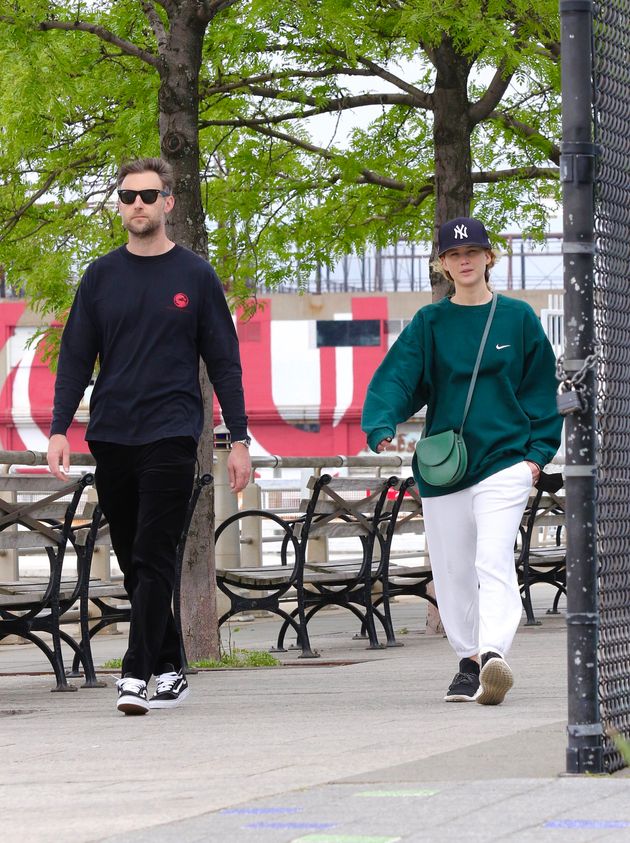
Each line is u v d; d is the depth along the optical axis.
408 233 27.66
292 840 6.16
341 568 19.88
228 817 6.89
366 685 14.13
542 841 5.95
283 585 18.41
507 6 20.06
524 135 23.97
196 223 17.12
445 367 12.29
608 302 8.53
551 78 20.64
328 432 98.62
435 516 12.34
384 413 12.15
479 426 12.16
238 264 27.50
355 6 20.77
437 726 10.39
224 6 17.16
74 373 12.50
